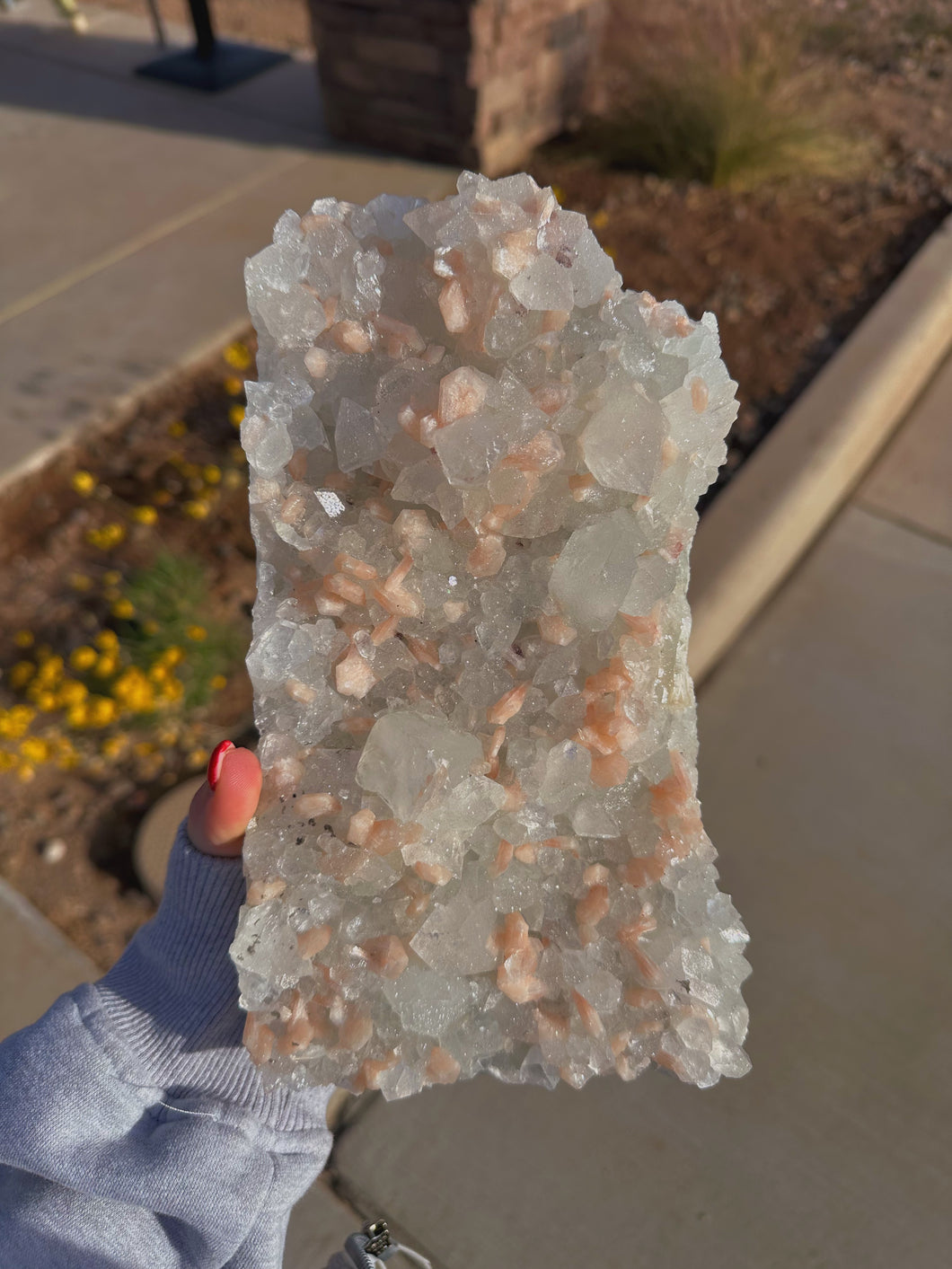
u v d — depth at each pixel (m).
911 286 0.80
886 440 0.75
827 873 0.51
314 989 0.23
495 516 0.23
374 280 0.24
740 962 0.25
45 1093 0.25
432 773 0.22
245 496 0.69
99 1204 0.25
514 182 0.24
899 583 0.65
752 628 0.63
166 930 0.27
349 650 0.24
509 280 0.23
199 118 1.13
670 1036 0.25
